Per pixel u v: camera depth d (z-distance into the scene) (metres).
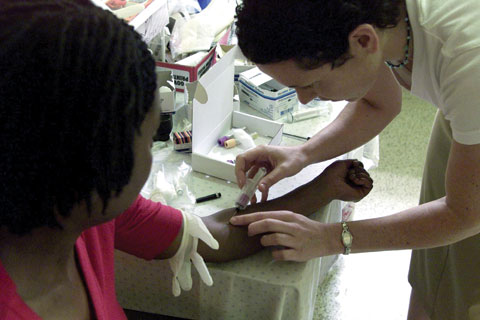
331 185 1.07
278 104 1.35
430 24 0.76
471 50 0.72
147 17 1.25
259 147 1.12
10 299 0.46
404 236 0.92
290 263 0.93
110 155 0.43
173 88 1.27
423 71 0.83
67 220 0.47
